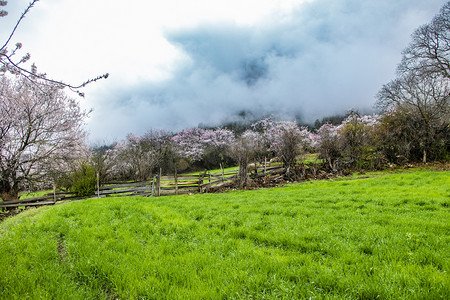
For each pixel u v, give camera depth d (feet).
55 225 26.73
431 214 25.84
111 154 124.26
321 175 83.51
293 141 86.48
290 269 14.47
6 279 14.12
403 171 77.66
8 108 60.34
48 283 13.82
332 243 18.67
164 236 22.58
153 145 186.60
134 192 67.51
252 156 82.74
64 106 67.41
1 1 12.01
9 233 24.90
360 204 32.60
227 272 14.48
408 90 94.53
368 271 13.82
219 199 46.88
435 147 88.99
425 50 106.01
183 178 72.02
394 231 20.20
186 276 14.35
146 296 12.78
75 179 66.54
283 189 61.93
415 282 12.07
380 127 96.68
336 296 11.33
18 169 63.72
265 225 25.49
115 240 21.34
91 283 14.05
